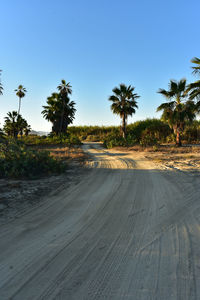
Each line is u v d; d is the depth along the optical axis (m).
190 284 1.98
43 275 2.18
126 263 2.36
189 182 6.46
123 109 33.22
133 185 6.32
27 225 3.52
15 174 8.00
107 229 3.33
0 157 8.85
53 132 47.47
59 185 6.66
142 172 8.54
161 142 28.78
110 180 7.20
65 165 10.10
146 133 36.59
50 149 24.30
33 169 8.60
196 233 3.09
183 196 5.05
